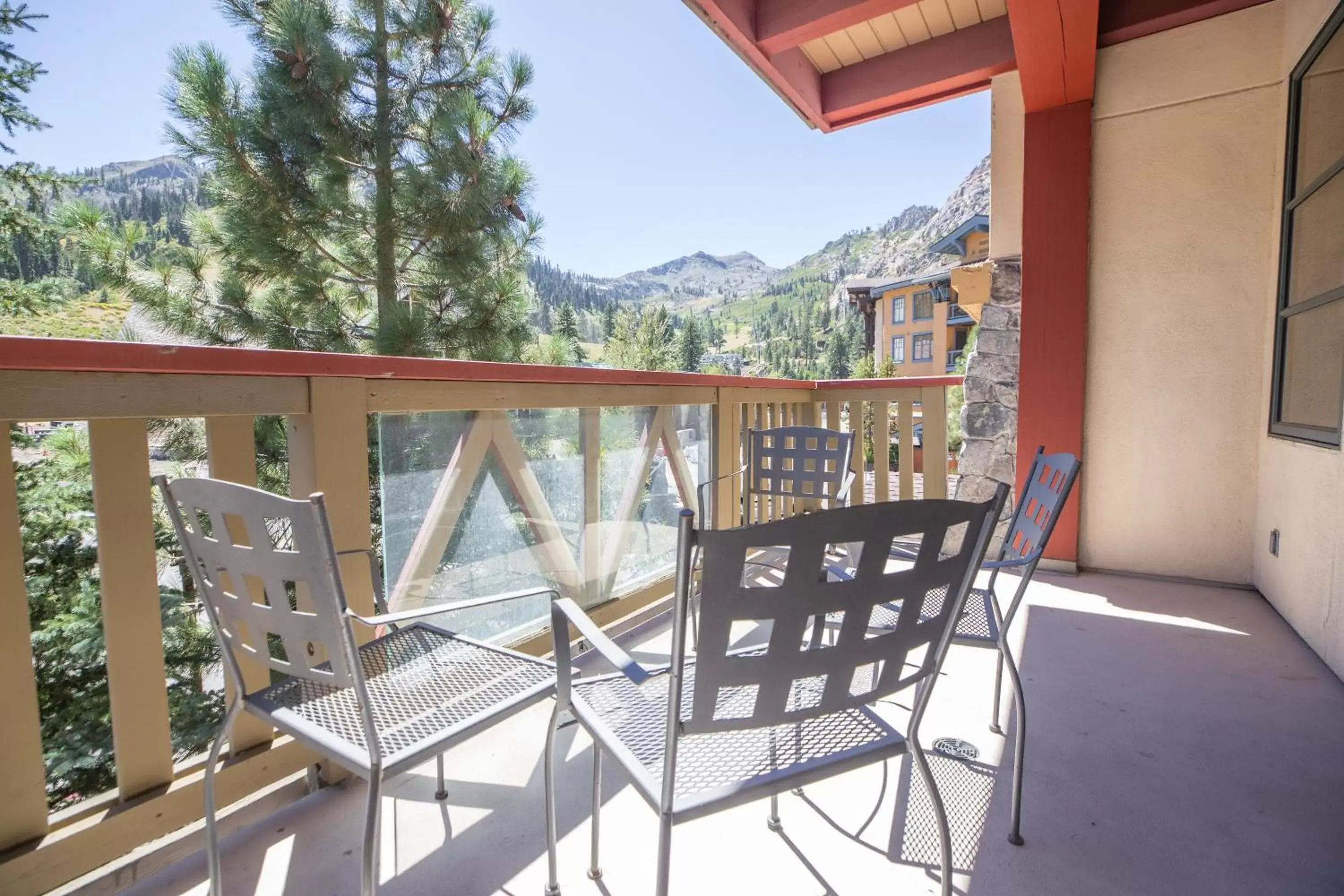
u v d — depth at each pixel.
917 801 1.59
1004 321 3.83
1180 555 3.45
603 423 2.66
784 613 0.89
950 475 6.48
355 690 0.97
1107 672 2.32
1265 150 3.15
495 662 1.36
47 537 2.70
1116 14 3.35
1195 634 2.68
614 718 1.18
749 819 1.52
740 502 3.55
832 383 4.20
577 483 2.55
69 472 2.93
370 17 5.97
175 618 2.81
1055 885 1.31
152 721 1.36
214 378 1.36
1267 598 3.06
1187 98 3.30
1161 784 1.65
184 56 5.03
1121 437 3.54
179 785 1.39
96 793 2.46
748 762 1.04
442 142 5.93
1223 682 2.24
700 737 1.10
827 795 1.61
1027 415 3.69
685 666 1.34
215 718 2.63
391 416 1.83
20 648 1.17
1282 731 1.91
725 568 0.84
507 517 2.24
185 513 1.12
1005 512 3.81
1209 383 3.33
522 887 1.31
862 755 1.05
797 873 1.34
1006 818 1.52
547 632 2.39
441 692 1.23
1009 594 3.26
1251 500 3.27
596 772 1.32
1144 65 3.38
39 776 1.21
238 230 5.35
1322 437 2.46
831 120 4.30
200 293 5.39
